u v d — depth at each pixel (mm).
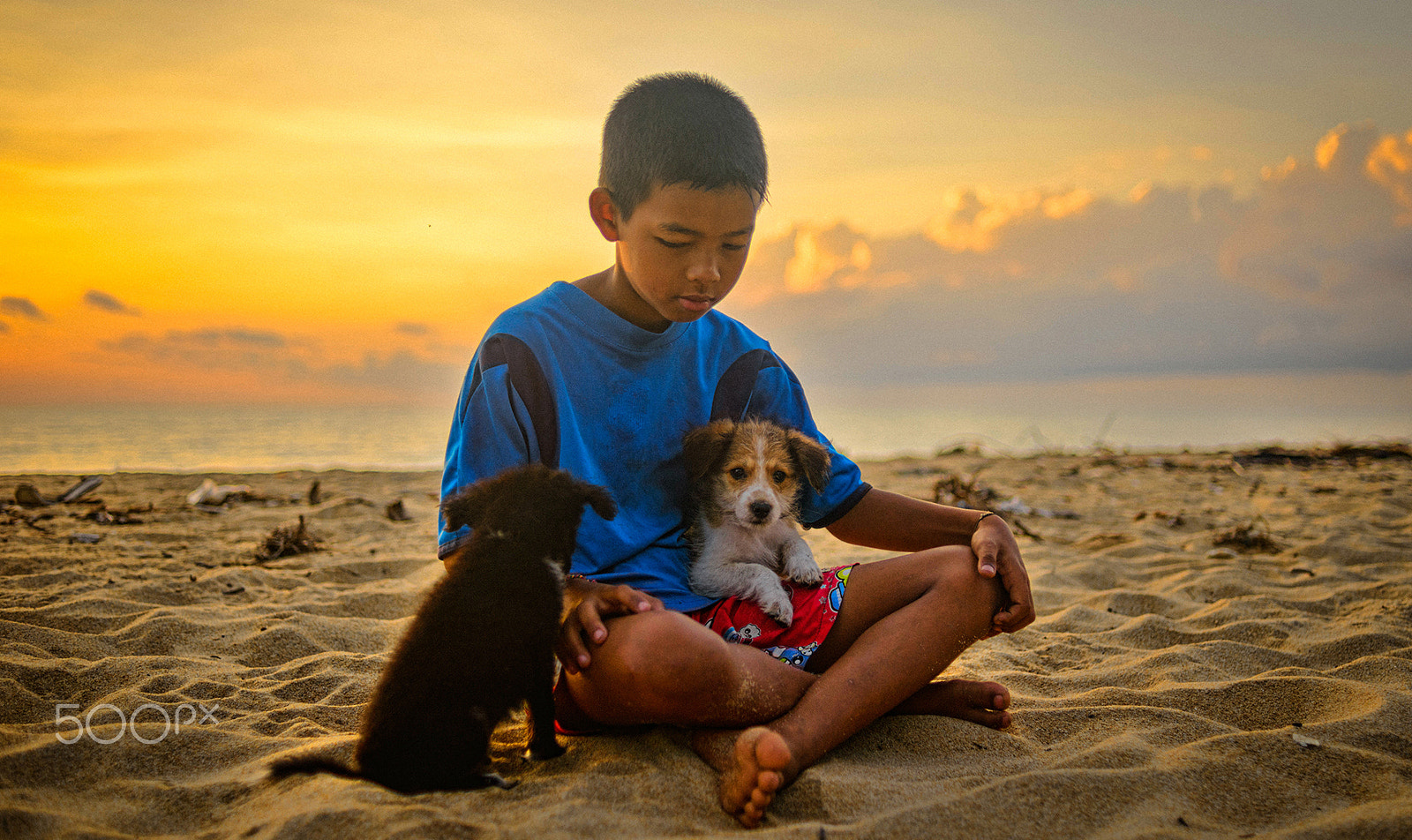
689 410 2719
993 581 2293
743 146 2209
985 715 2469
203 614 3736
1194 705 2641
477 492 2240
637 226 2244
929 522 2730
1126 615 3992
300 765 1983
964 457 11766
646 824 1846
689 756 2186
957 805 1914
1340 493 7496
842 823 1881
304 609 3916
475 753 2010
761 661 2148
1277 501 7211
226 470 10930
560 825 1793
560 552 2193
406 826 1764
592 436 2480
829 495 2844
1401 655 3014
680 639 1969
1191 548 5367
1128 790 2010
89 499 7387
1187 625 3730
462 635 2023
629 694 2029
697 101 2211
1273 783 2074
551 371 2449
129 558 4949
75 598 3898
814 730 2066
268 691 2881
